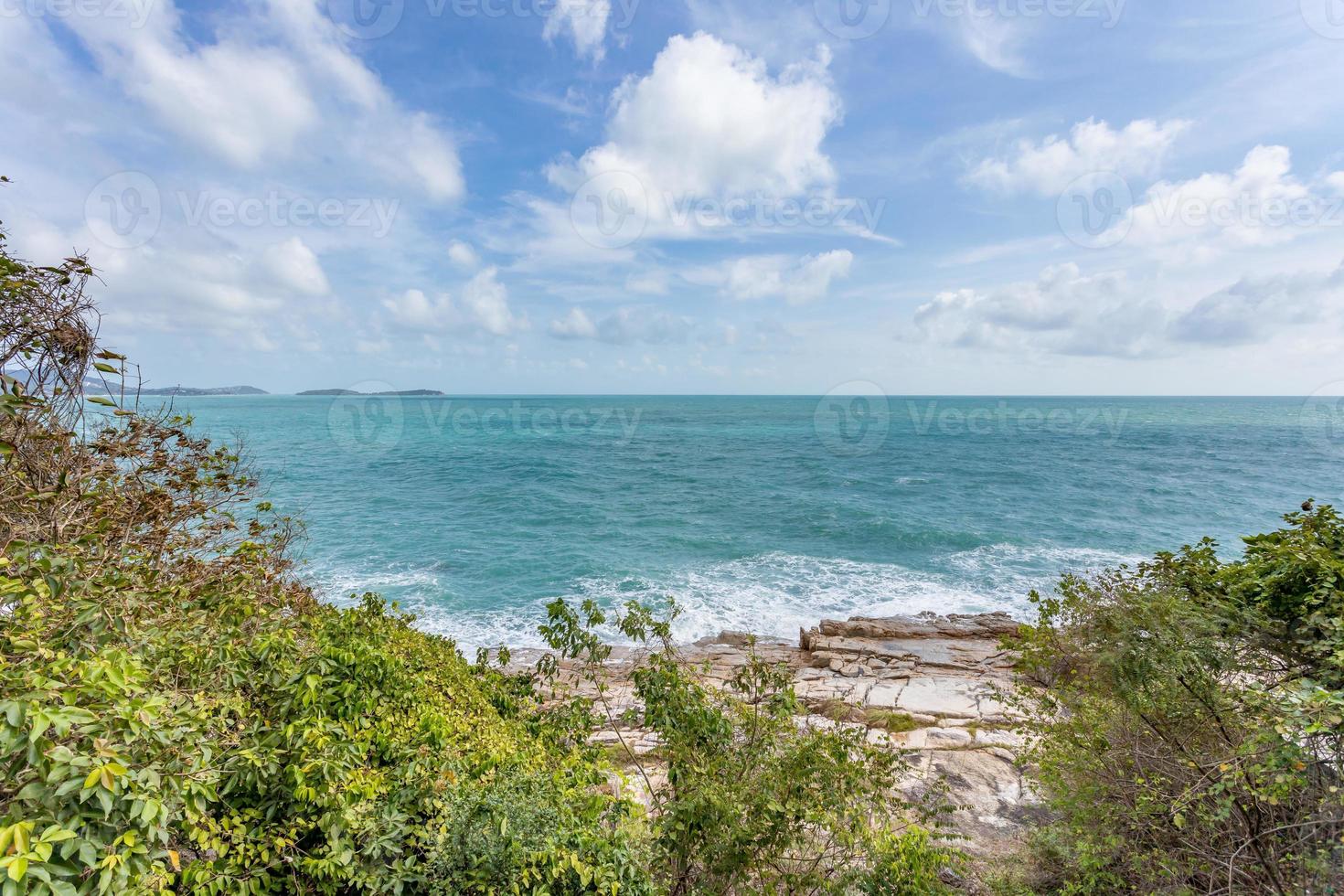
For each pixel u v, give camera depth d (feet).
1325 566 13.12
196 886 8.41
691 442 217.97
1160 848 14.05
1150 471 142.31
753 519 91.40
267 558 17.43
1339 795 10.41
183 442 14.96
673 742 14.28
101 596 10.36
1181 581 16.21
